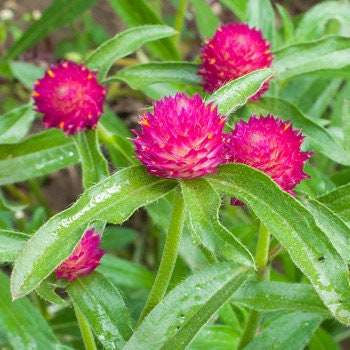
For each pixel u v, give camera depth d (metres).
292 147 0.22
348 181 0.33
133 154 0.30
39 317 0.27
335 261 0.19
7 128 0.31
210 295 0.21
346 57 0.30
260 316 0.25
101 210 0.20
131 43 0.30
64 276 0.22
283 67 0.30
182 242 0.28
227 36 0.28
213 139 0.20
